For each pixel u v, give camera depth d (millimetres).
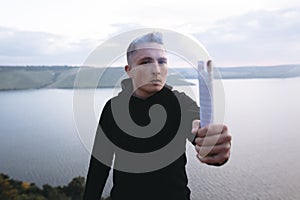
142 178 773
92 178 855
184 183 811
